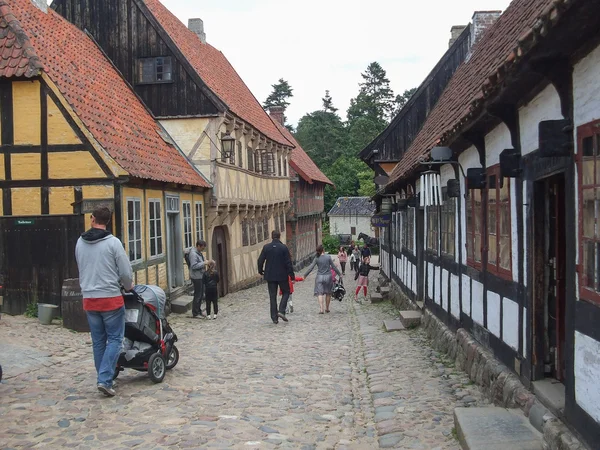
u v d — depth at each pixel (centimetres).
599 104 392
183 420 593
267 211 2823
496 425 512
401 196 1661
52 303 1184
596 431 400
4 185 1245
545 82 505
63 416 594
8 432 543
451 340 902
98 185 1228
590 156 411
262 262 1395
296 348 1053
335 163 7538
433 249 1127
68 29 1756
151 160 1505
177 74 1916
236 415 621
